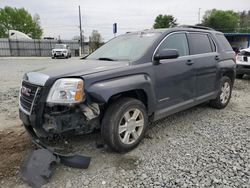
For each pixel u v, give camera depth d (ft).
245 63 30.14
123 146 10.96
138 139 11.66
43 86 9.65
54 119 9.47
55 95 9.52
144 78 11.51
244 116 16.69
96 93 9.74
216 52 16.93
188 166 10.05
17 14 233.55
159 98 12.49
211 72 16.07
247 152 11.21
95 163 10.35
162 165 10.17
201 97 15.61
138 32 14.82
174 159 10.64
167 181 9.05
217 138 12.88
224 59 17.52
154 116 12.51
